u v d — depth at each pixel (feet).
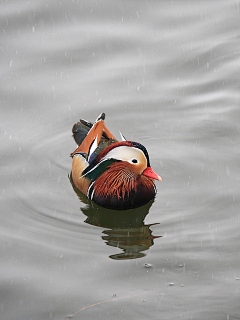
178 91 53.57
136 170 39.78
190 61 57.67
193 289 28.99
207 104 51.34
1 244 34.17
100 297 28.76
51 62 58.03
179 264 31.35
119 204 40.01
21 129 48.88
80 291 29.35
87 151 42.80
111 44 60.54
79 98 52.90
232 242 33.24
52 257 32.81
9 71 56.44
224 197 38.73
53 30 63.10
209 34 61.62
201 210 37.50
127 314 27.35
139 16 65.72
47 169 44.11
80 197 41.60
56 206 39.40
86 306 28.12
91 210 39.93
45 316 27.48
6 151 45.78
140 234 35.42
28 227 36.32
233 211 36.94
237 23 63.16
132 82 55.06
